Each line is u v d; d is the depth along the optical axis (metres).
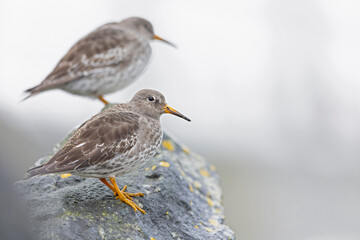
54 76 14.87
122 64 15.49
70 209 9.91
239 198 25.25
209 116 33.09
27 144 16.77
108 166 10.23
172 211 10.88
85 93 15.38
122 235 9.73
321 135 31.94
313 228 23.42
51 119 27.77
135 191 10.95
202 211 11.66
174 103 31.19
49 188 10.75
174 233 10.48
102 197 10.39
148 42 16.58
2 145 8.98
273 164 29.50
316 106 32.78
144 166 11.84
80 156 9.95
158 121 11.68
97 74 15.13
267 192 26.08
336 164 30.23
